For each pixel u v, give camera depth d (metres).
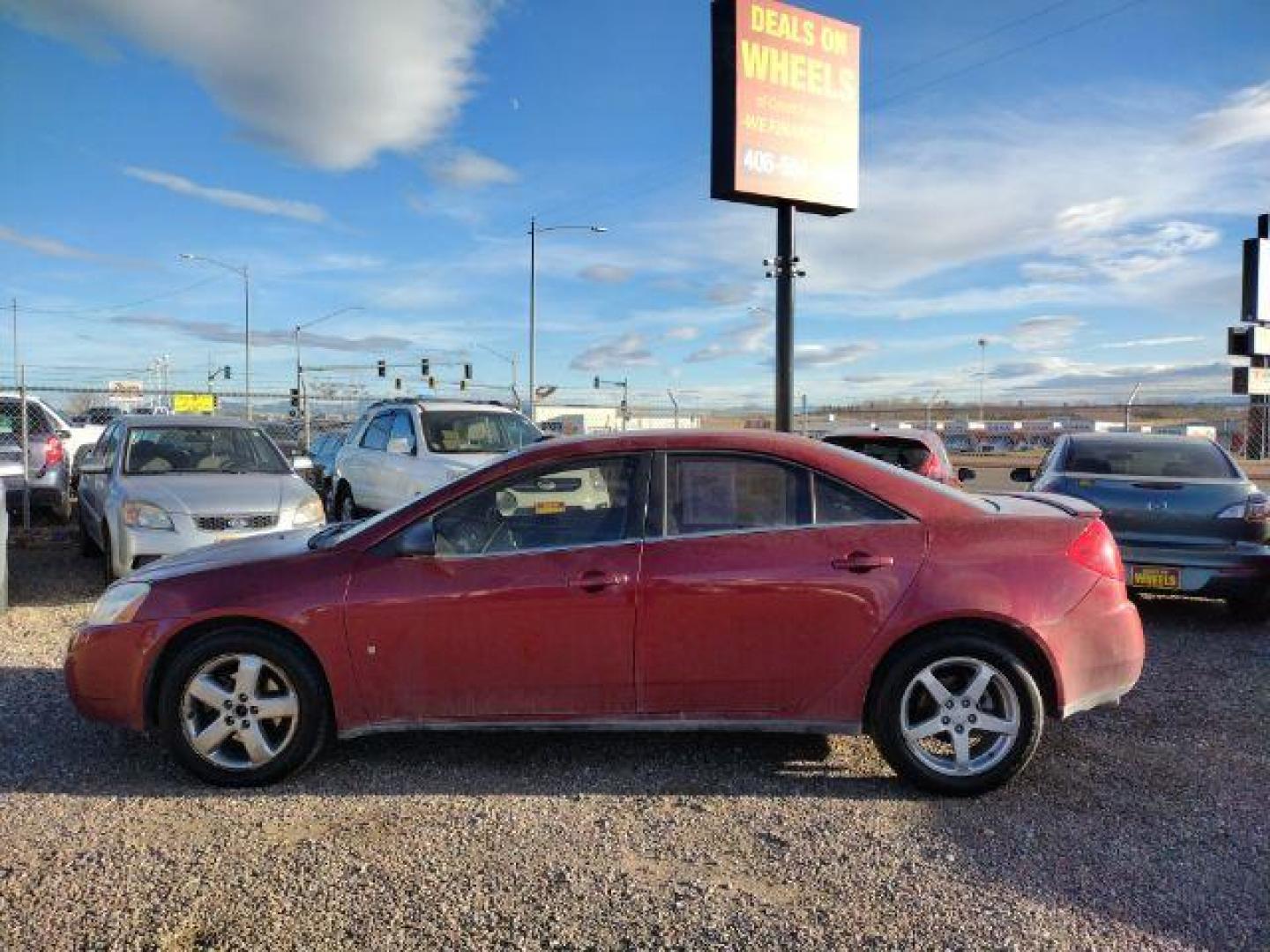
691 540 4.28
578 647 4.21
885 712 4.19
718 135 14.90
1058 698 4.19
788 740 4.86
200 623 4.28
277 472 9.60
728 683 4.23
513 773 4.44
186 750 4.25
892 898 3.31
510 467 4.42
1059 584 4.20
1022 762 4.12
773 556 4.23
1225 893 3.35
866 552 4.23
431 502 4.38
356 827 3.87
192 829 3.85
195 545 8.00
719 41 14.84
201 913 3.19
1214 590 7.39
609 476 4.40
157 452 9.35
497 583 4.22
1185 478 7.96
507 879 3.43
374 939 3.05
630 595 4.20
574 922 3.15
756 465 4.39
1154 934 3.09
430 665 4.24
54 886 3.37
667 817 3.96
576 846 3.69
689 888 3.38
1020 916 3.19
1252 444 22.55
